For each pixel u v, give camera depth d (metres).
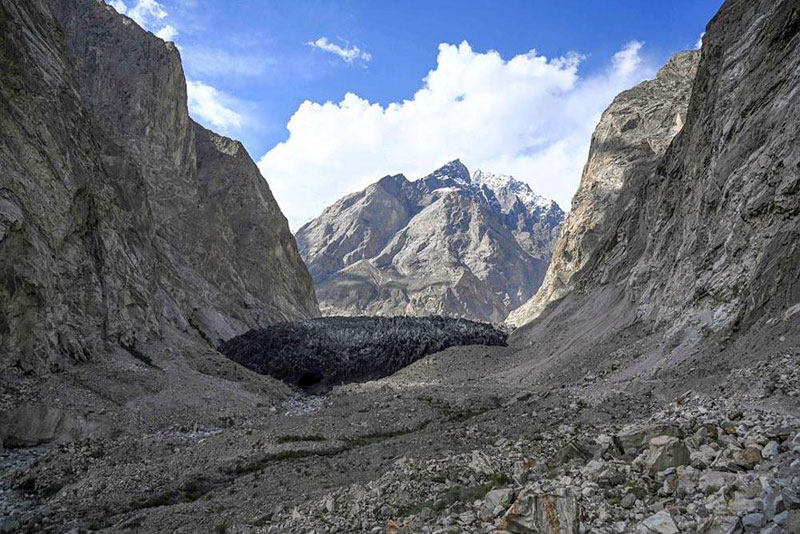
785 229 18.08
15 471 17.81
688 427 11.59
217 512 13.31
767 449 8.95
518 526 8.34
